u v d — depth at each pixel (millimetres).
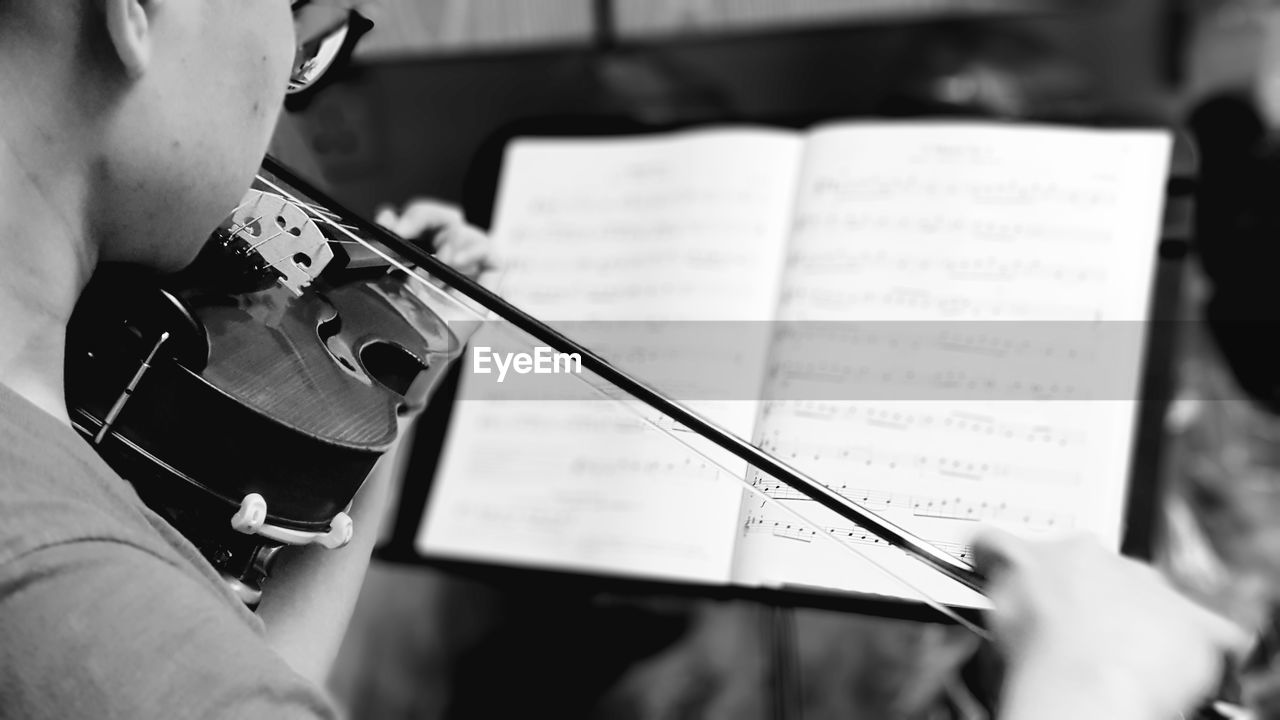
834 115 1417
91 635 827
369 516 1129
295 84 1120
